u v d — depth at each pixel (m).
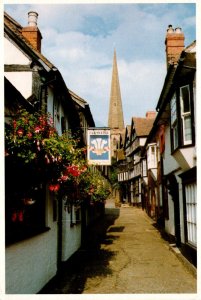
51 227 8.94
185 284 8.50
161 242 15.31
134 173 42.84
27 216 6.81
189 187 10.52
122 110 92.25
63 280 9.00
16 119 6.27
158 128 18.86
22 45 9.55
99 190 15.05
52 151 6.41
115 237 17.22
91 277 9.27
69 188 8.26
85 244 15.09
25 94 9.21
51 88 10.39
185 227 11.09
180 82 10.29
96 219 25.31
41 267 7.66
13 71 9.40
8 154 5.61
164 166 17.11
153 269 10.16
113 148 79.06
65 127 12.88
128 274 9.59
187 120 10.30
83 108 17.06
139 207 39.41
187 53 8.98
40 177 6.48
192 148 9.64
